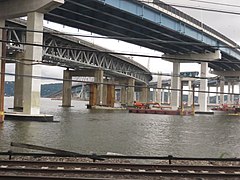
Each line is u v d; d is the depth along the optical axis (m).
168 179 14.02
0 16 53.06
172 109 105.94
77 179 12.66
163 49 99.94
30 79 49.59
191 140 34.91
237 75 141.50
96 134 36.84
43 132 36.16
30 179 12.75
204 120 72.56
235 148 30.08
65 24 76.81
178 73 107.94
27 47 50.00
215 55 99.38
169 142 32.50
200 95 107.69
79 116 68.31
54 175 13.96
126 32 81.81
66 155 18.09
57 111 84.94
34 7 49.31
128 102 146.12
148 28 76.38
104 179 12.66
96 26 76.31
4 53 45.31
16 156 18.52
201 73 106.94
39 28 50.12
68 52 94.94
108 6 61.44
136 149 26.98
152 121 62.88
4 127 39.34
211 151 27.62
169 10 74.56
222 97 179.38
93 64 104.50
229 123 64.56
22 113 50.78
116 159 19.02
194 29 85.94
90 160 18.52
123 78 147.25
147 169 15.76
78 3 59.72
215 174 14.46
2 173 13.86
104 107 115.00
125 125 50.91
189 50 99.81
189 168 16.02
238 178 14.34
